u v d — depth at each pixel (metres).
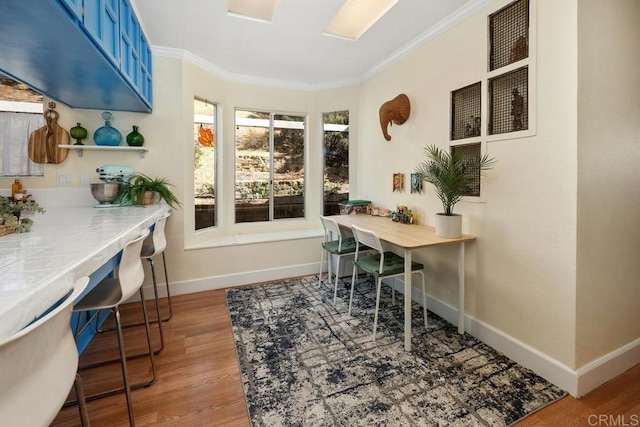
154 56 2.78
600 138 1.58
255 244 3.31
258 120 3.75
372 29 2.44
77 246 1.10
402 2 2.08
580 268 1.55
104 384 1.66
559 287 1.61
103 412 1.46
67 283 0.82
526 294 1.78
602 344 1.66
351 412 1.45
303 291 3.05
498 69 1.89
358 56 2.98
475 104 2.11
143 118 2.79
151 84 2.74
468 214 2.16
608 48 1.59
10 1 1.05
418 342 2.07
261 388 1.62
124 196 2.66
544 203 1.67
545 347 1.69
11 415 0.56
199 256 3.06
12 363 0.55
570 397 1.55
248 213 3.76
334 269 3.48
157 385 1.65
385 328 2.28
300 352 1.96
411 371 1.76
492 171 1.96
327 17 2.27
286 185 3.96
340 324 2.35
